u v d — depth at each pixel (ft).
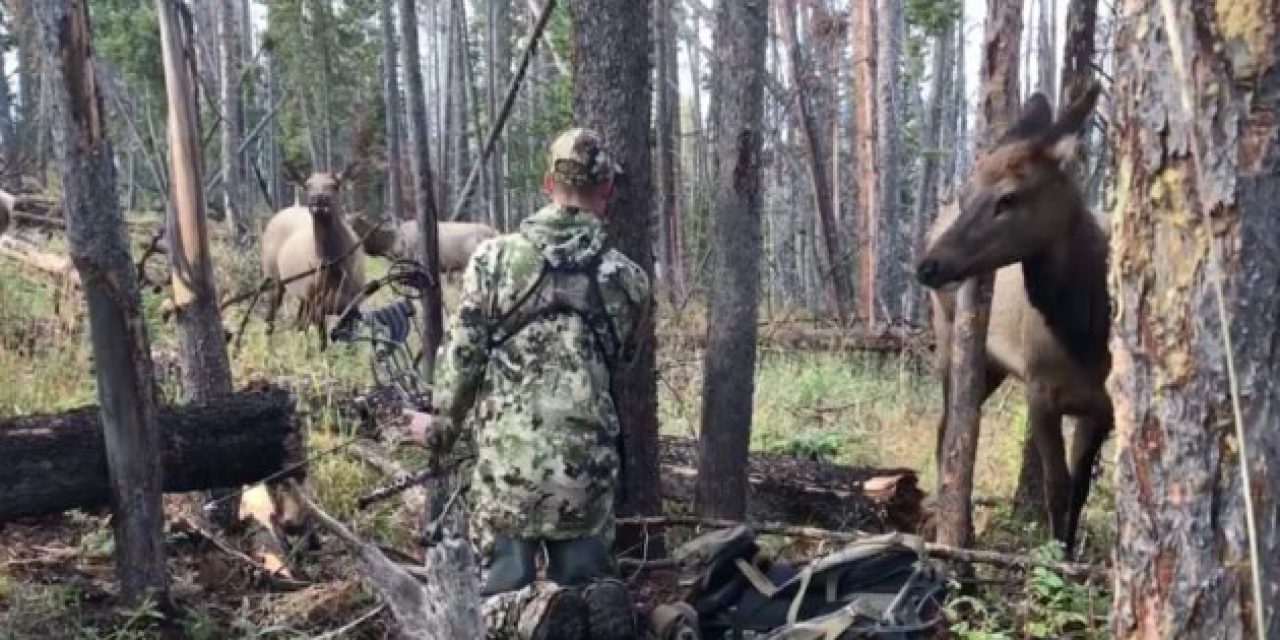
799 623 13.53
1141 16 8.83
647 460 17.58
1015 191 16.69
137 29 71.00
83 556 17.35
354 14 99.30
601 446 13.21
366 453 21.71
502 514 13.03
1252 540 5.68
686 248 66.90
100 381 15.03
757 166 17.34
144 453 15.31
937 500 18.19
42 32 14.21
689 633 13.50
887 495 20.08
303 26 98.63
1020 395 33.99
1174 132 8.61
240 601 16.46
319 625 15.57
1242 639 8.55
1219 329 8.50
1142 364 8.96
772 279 77.46
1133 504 9.10
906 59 73.82
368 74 102.63
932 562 14.57
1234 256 8.39
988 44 17.31
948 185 75.61
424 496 18.63
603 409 13.29
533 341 13.03
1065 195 16.93
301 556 17.99
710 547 14.42
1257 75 8.27
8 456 15.42
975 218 16.74
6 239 45.01
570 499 13.02
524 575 13.11
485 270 13.11
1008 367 19.54
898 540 14.48
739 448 17.79
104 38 71.61
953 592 15.97
